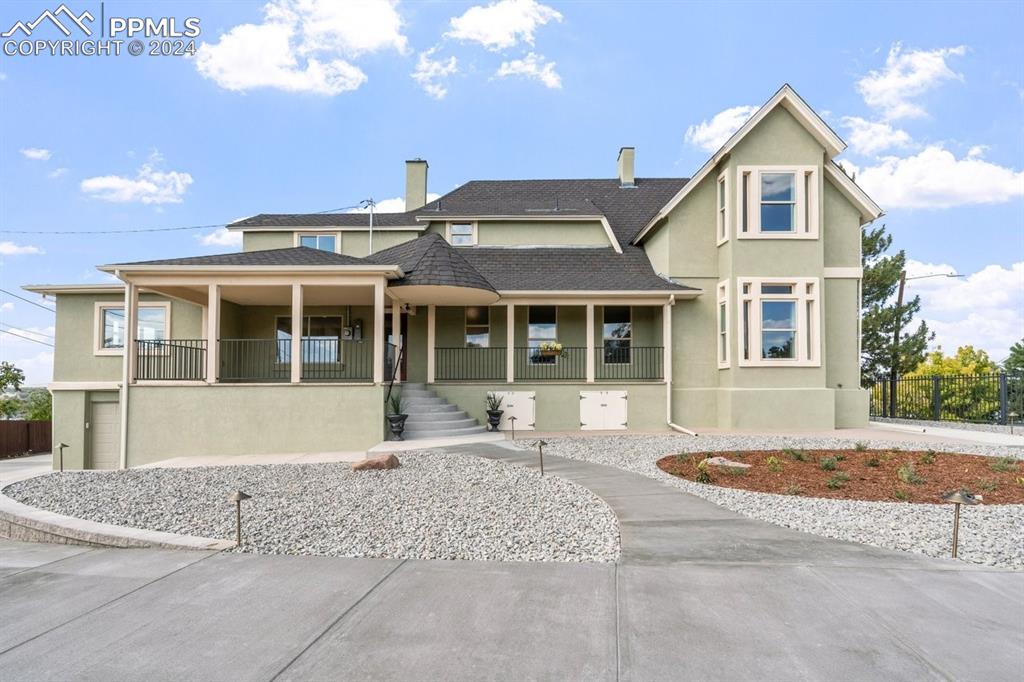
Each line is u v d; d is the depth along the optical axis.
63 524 5.73
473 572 4.59
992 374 17.20
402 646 3.33
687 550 5.10
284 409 12.66
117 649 3.30
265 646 3.33
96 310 16.62
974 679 2.94
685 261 16.20
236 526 5.94
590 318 15.80
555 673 3.01
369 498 7.17
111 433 16.58
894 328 25.72
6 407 29.45
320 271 12.73
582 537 5.51
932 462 9.44
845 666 3.08
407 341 16.95
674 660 3.14
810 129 15.26
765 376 15.11
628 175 22.61
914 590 4.17
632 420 15.58
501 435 13.79
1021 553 5.03
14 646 3.34
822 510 6.57
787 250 15.23
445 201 21.69
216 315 12.90
